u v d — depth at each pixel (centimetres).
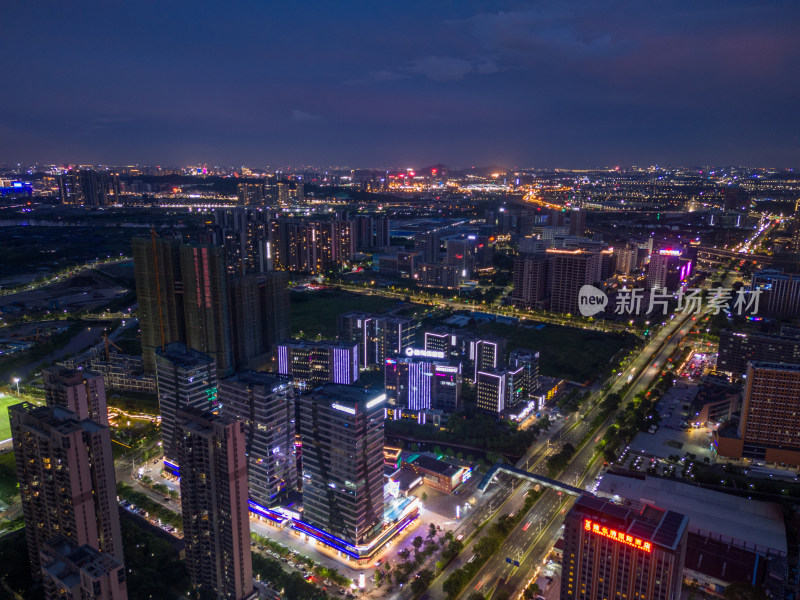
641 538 19700
